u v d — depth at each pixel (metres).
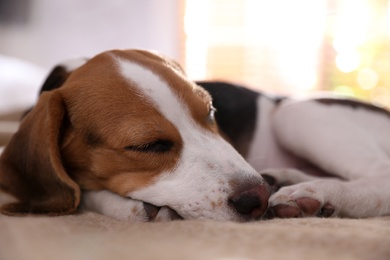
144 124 0.47
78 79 0.49
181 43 1.60
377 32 1.47
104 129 0.47
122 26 1.61
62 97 0.48
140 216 0.46
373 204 0.48
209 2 1.60
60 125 0.48
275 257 0.35
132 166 0.47
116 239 0.38
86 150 0.48
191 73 1.61
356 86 1.45
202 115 0.49
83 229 0.41
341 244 0.37
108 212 0.47
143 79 0.48
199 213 0.45
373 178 0.50
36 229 0.41
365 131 0.58
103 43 1.61
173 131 0.47
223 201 0.44
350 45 1.48
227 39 1.61
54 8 1.58
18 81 1.14
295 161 0.62
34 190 0.47
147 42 1.61
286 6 1.58
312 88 1.57
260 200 0.44
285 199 0.46
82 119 0.48
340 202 0.47
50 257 0.36
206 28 1.60
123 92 0.48
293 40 1.58
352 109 0.59
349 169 0.54
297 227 0.40
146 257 0.35
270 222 0.43
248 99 0.63
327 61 1.54
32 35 1.57
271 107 0.63
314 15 1.55
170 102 0.48
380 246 0.37
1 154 0.49
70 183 0.46
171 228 0.40
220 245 0.37
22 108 0.96
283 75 1.60
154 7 1.60
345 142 0.56
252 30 1.60
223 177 0.45
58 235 0.39
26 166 0.48
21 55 1.57
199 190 0.45
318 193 0.47
